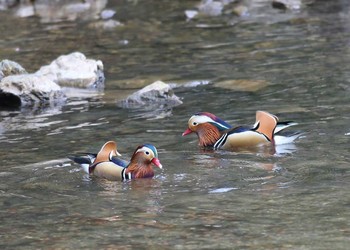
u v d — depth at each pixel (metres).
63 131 15.63
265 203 11.04
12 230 10.41
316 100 16.81
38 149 14.33
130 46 23.69
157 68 20.95
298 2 28.59
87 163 12.70
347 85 17.91
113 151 12.64
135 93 17.81
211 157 13.31
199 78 19.59
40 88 18.31
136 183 12.10
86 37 25.05
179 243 9.77
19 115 17.28
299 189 11.55
